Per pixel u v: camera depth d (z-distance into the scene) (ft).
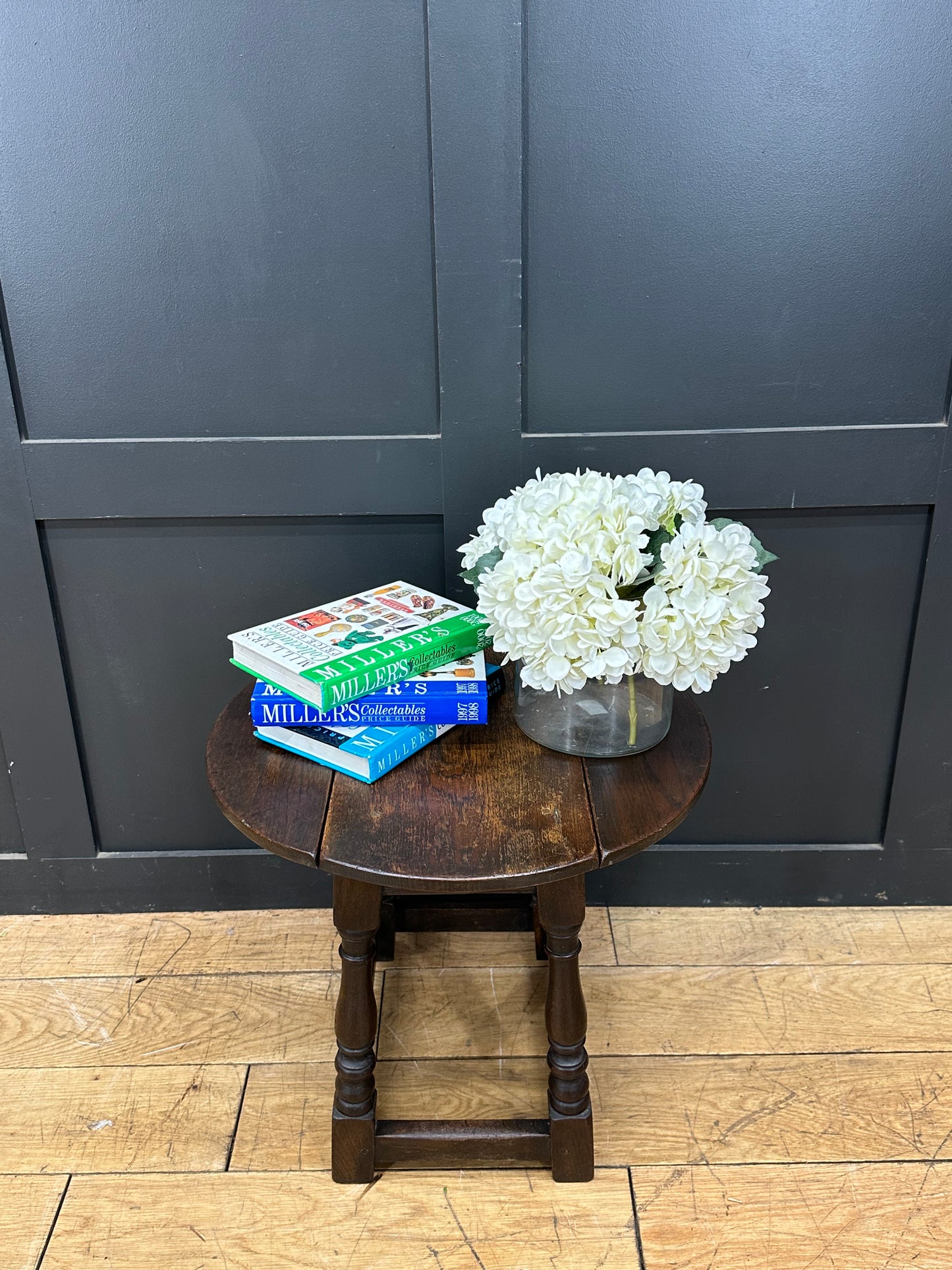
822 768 5.34
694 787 3.64
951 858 5.44
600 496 3.41
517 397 4.52
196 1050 4.67
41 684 5.09
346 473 4.67
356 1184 4.04
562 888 3.55
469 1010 4.87
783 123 4.13
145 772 5.36
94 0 3.96
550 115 4.13
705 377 4.54
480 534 4.13
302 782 3.70
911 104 4.09
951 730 5.17
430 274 4.37
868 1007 4.87
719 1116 4.31
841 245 4.31
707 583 3.36
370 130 4.16
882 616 5.01
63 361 4.50
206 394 4.57
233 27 4.01
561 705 3.73
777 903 5.57
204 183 4.23
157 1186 4.04
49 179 4.20
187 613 5.02
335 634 4.06
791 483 4.67
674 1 3.98
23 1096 4.44
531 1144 3.96
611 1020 4.80
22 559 4.82
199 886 5.54
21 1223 3.89
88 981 5.09
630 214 4.28
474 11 3.92
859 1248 3.76
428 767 3.76
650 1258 3.74
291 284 4.39
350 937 3.67
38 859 5.47
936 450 4.60
